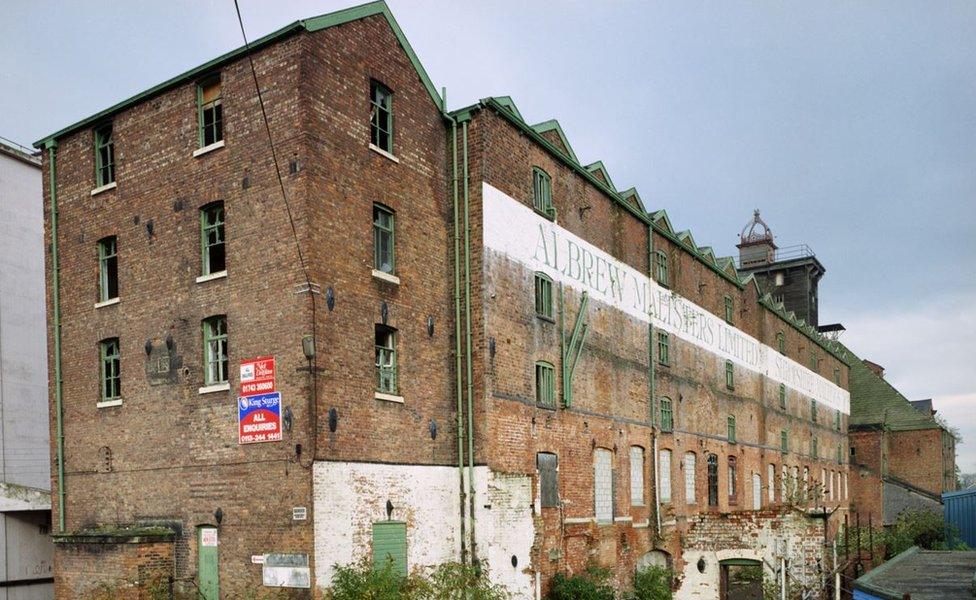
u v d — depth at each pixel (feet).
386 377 58.34
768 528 83.35
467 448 62.69
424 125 64.44
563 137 78.79
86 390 63.52
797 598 74.13
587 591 66.59
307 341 51.06
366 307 56.18
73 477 63.46
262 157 54.65
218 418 54.80
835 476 176.96
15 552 76.07
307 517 49.60
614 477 81.51
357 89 57.72
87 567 54.90
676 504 94.89
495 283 65.16
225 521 53.31
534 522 66.03
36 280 86.48
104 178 65.21
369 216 57.52
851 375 210.38
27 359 84.58
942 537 156.76
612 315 84.64
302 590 49.08
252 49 55.62
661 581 82.84
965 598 49.06
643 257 93.97
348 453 52.90
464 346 63.87
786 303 194.18
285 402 51.52
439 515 60.54
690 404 102.73
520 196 69.92
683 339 102.63
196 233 57.88
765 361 135.23
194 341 56.95
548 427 70.59
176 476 56.49
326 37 55.36
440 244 64.80
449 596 53.31
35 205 87.25
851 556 118.11
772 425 135.64
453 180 65.67
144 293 60.44
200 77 58.70
